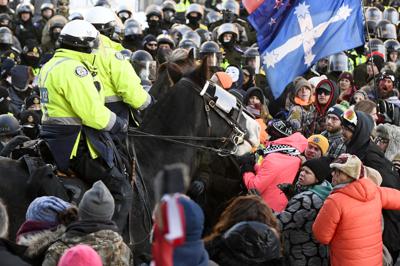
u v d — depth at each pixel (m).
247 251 5.97
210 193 9.16
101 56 7.79
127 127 7.68
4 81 14.44
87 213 6.43
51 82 7.48
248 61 15.91
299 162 9.31
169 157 7.74
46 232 6.49
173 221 4.24
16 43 18.42
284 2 11.05
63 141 7.50
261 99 11.62
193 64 8.66
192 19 21.16
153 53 16.58
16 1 23.83
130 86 7.83
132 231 7.53
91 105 7.41
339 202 7.85
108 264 6.29
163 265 4.31
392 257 9.20
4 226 6.07
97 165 7.52
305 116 11.97
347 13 11.02
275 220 6.36
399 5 24.44
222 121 8.02
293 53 11.06
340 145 9.86
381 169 9.19
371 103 11.20
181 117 7.80
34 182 7.23
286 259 8.27
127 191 7.51
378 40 17.19
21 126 11.59
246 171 9.32
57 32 18.09
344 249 7.88
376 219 7.99
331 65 15.07
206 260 5.21
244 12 22.55
